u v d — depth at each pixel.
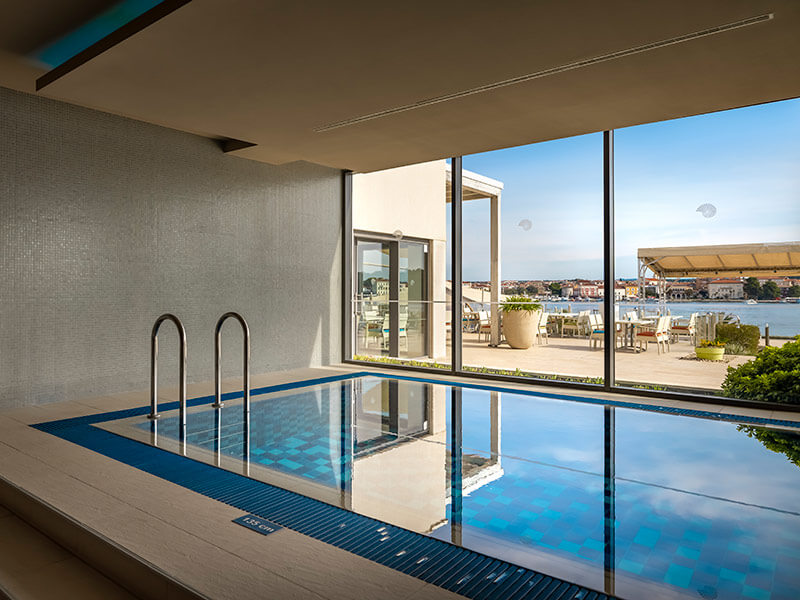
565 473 3.10
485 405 4.87
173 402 4.90
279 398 5.16
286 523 2.42
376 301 7.62
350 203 7.61
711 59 3.30
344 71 3.51
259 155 5.97
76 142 5.00
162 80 3.68
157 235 5.57
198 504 2.62
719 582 1.92
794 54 3.23
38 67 4.11
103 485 2.86
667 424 4.16
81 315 5.04
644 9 2.71
